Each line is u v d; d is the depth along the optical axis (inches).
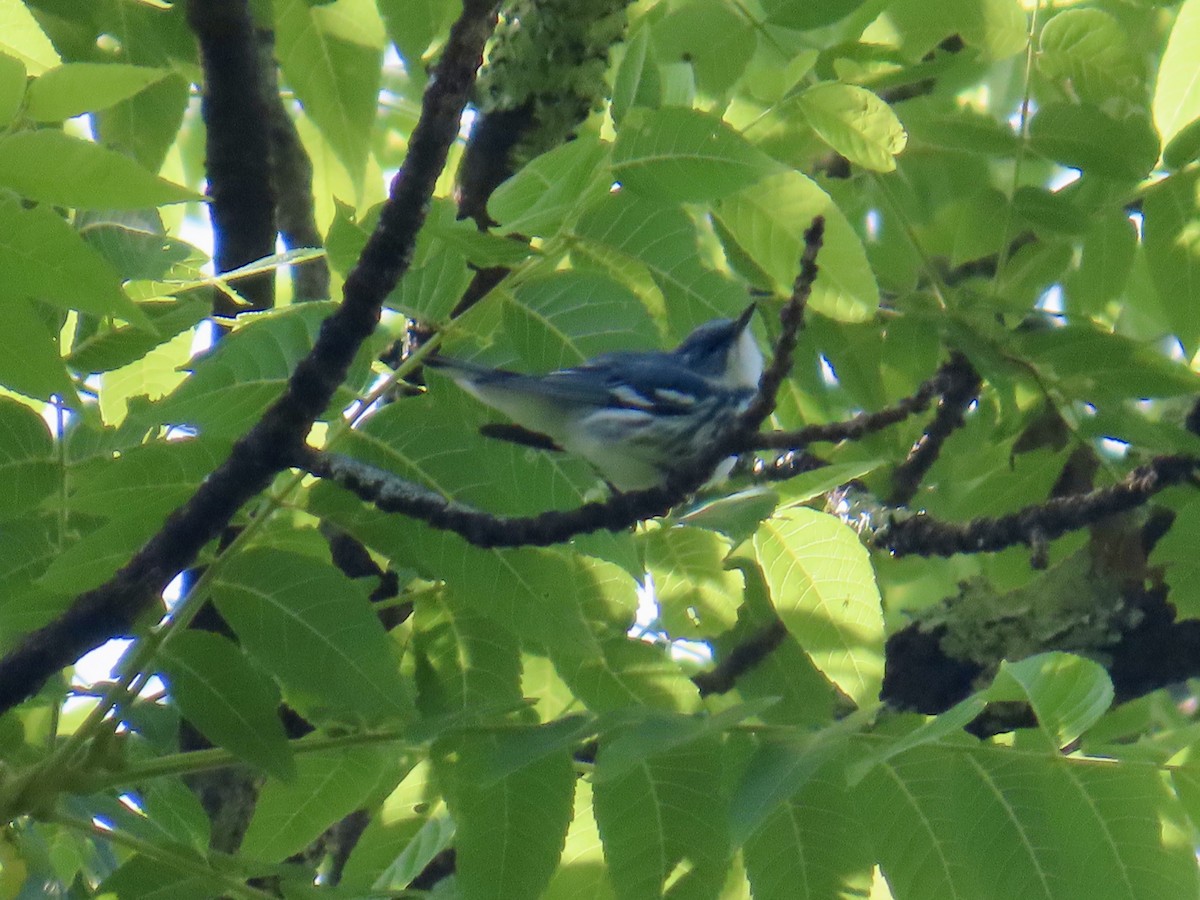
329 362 228.5
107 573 248.7
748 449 230.2
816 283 282.5
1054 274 411.2
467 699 276.8
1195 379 341.4
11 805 244.7
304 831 298.7
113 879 250.8
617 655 284.2
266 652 246.2
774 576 289.0
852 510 378.9
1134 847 239.6
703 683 355.6
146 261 288.7
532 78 393.1
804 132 380.8
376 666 246.7
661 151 234.4
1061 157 370.3
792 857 257.6
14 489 262.1
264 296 390.6
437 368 274.1
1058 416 404.5
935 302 371.2
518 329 261.4
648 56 238.5
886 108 292.5
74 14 365.4
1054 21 373.7
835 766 257.4
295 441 235.9
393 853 305.1
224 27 372.2
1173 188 349.4
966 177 446.3
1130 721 419.2
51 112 189.9
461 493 255.9
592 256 273.7
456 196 399.2
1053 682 237.0
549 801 258.7
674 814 259.3
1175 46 340.2
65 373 208.5
